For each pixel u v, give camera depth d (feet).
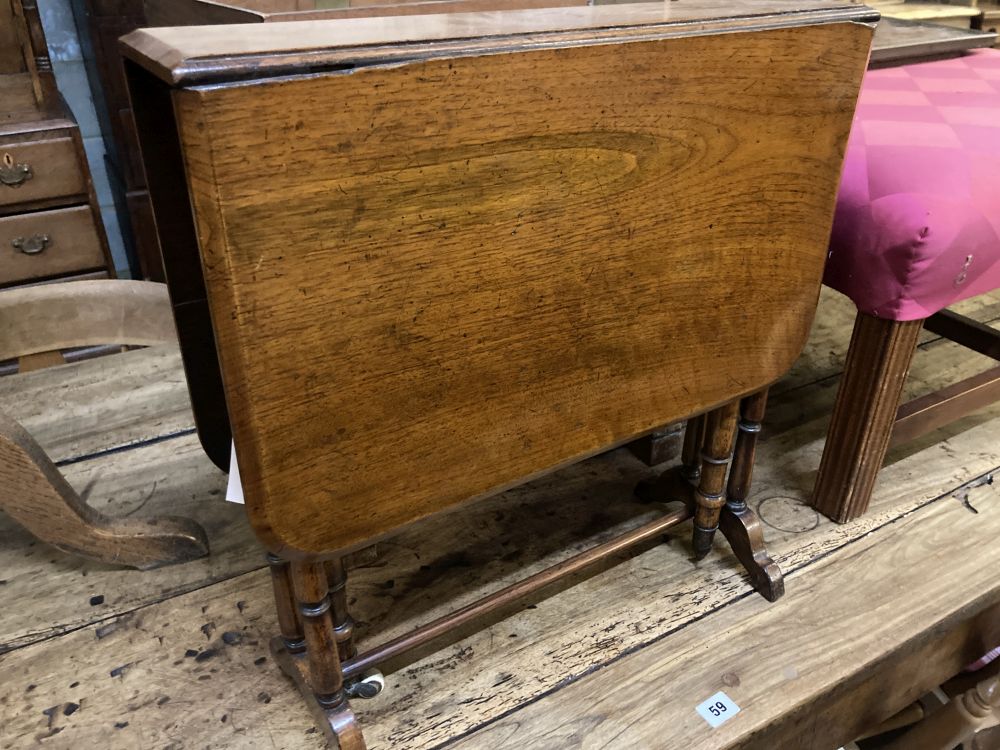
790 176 2.81
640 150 2.41
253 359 1.99
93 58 6.06
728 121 2.56
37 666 3.18
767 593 3.52
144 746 2.88
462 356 2.36
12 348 4.30
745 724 2.97
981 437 4.66
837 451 3.84
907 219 3.13
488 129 2.10
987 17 6.44
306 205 1.92
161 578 3.63
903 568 3.70
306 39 1.94
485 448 2.55
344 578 2.86
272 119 1.79
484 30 2.12
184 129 1.74
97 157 7.13
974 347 4.89
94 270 5.79
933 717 3.74
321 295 2.03
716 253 2.78
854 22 2.66
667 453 4.42
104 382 5.03
